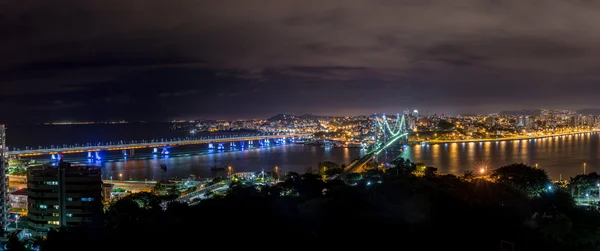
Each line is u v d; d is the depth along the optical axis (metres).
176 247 112.44
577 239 107.94
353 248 109.50
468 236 112.88
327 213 121.44
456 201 126.19
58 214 157.38
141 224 122.81
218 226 119.69
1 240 145.12
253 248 111.12
